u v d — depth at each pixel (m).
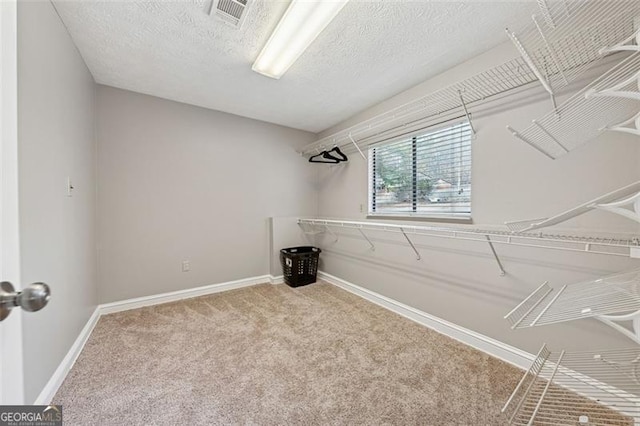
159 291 2.60
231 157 3.02
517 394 1.34
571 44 1.26
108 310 2.33
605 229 1.28
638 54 1.08
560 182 1.43
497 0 1.31
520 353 1.57
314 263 3.29
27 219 1.09
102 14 1.43
